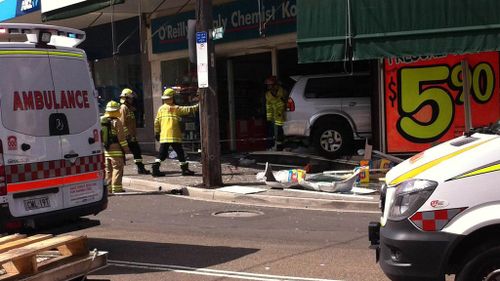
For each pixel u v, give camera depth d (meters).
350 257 6.77
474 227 4.15
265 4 15.38
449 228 4.23
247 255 6.97
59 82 6.97
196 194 11.83
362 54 11.67
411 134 13.30
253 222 9.15
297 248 7.30
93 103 7.41
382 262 4.58
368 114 13.81
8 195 6.25
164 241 7.85
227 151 17.66
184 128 17.64
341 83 14.01
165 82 18.50
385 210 4.70
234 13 16.23
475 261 4.23
